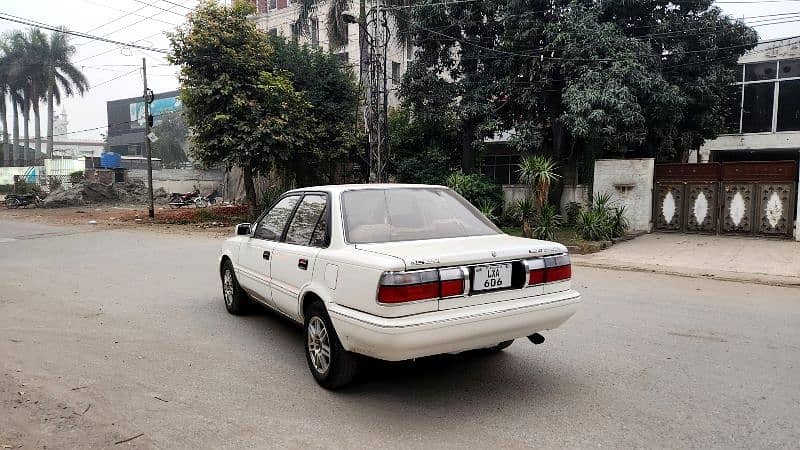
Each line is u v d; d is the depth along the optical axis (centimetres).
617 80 1477
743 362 471
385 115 1914
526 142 1727
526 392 403
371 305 347
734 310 671
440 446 320
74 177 3794
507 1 1730
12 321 612
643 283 864
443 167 1994
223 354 495
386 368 455
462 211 481
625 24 1683
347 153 2181
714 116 1788
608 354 492
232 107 1905
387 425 349
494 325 365
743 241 1325
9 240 1548
